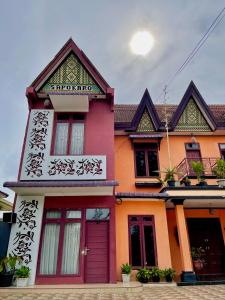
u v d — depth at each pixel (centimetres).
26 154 1050
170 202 1152
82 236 978
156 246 1055
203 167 1221
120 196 1063
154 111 1388
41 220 986
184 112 1420
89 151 1094
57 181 1007
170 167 1280
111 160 1081
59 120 1157
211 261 1227
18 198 1010
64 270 934
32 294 780
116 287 827
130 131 1349
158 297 720
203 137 1404
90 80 1203
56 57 1205
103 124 1152
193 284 957
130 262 1032
